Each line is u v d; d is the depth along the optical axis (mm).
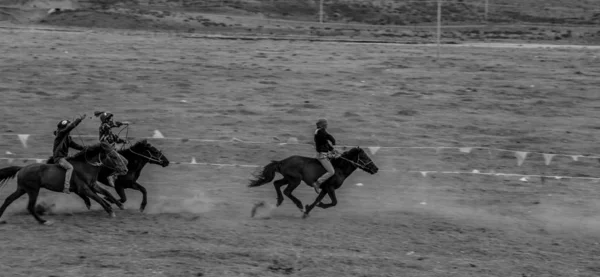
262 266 13875
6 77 35562
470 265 14344
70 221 16625
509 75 41062
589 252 15508
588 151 26141
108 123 17578
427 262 14445
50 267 13508
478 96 35156
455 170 23156
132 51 45625
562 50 54062
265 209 18203
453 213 18422
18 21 64000
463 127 29078
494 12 88500
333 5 83500
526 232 16938
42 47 45531
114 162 16766
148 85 35094
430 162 23938
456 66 43594
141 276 13094
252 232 16078
